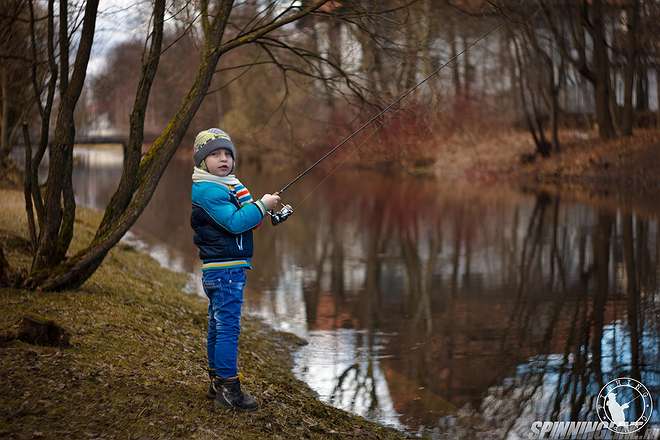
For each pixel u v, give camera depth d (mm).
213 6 8008
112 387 4270
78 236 10234
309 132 15688
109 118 37688
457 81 31953
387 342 8211
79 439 3643
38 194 6508
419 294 10773
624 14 26656
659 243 14148
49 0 6266
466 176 31062
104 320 5758
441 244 15500
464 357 7633
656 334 8352
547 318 9211
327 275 12273
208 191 4203
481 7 10078
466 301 10281
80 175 38094
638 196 22188
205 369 5230
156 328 6074
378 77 9852
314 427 4785
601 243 14516
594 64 28375
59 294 6246
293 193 27156
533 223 17922
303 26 10953
